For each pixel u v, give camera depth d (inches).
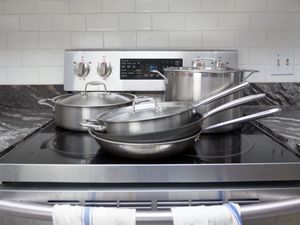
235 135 41.6
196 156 33.4
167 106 37.0
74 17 57.0
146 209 30.4
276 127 42.7
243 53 57.8
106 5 56.6
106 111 39.3
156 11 56.7
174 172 30.6
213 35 57.3
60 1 56.6
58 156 33.5
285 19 57.2
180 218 28.6
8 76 58.4
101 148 35.7
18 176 30.9
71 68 54.8
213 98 37.2
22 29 57.3
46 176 30.8
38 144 37.9
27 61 58.1
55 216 29.2
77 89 54.8
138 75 54.5
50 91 58.4
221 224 28.7
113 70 54.4
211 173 30.7
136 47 57.4
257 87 58.4
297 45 57.8
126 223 28.7
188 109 34.7
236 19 57.0
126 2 56.6
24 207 30.1
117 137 31.2
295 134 38.6
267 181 31.3
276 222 33.5
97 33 57.2
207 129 38.0
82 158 32.8
